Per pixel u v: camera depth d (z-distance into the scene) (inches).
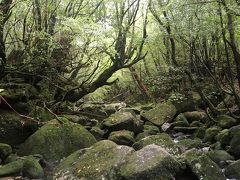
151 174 298.0
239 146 377.7
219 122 488.4
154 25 585.3
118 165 311.3
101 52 514.3
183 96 629.6
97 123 549.6
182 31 477.4
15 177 330.0
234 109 521.0
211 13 447.8
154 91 797.9
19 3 426.6
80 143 409.4
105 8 566.9
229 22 431.2
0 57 411.5
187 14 457.7
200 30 458.9
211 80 611.8
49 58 471.8
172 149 382.0
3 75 438.3
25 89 473.7
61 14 514.0
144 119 608.1
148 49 755.4
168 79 697.0
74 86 538.9
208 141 454.3
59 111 527.8
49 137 397.1
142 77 929.5
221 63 601.6
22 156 386.6
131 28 609.6
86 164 326.6
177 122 565.6
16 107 450.0
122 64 547.8
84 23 454.3
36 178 334.3
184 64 640.4
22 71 474.9
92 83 546.9
